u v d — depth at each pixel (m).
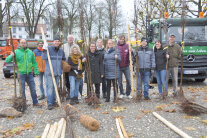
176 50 5.97
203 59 7.68
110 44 5.68
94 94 5.46
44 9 28.28
